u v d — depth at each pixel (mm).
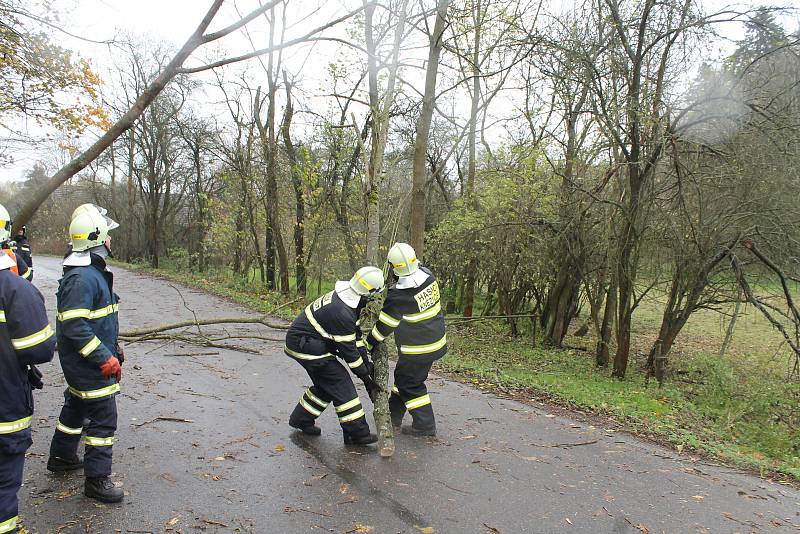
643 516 3842
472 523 3576
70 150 9914
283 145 18125
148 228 33969
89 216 3486
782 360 12273
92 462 3492
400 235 16516
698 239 9875
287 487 3916
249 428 5031
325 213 16344
